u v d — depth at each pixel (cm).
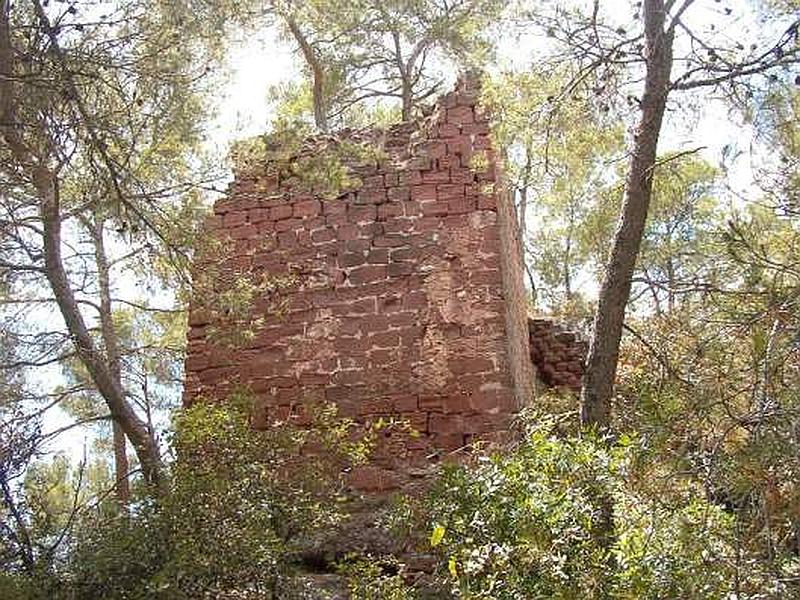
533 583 629
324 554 936
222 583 779
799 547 546
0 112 841
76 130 895
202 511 803
